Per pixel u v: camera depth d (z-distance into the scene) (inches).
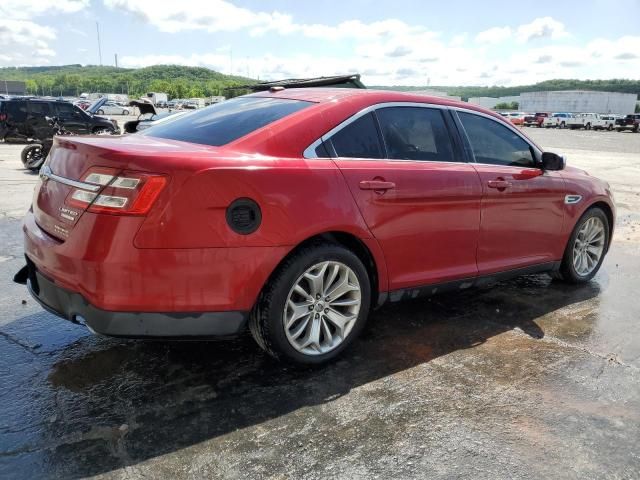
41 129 657.0
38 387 112.3
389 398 113.3
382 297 133.2
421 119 142.7
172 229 99.0
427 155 141.0
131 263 98.0
